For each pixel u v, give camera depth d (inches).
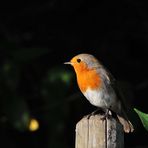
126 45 614.5
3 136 537.0
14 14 599.2
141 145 598.9
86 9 614.2
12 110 484.7
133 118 474.9
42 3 605.0
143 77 613.3
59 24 607.2
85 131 317.1
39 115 542.6
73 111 547.5
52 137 498.0
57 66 502.9
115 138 314.7
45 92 495.5
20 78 548.4
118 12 618.5
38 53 488.4
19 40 588.4
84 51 604.4
